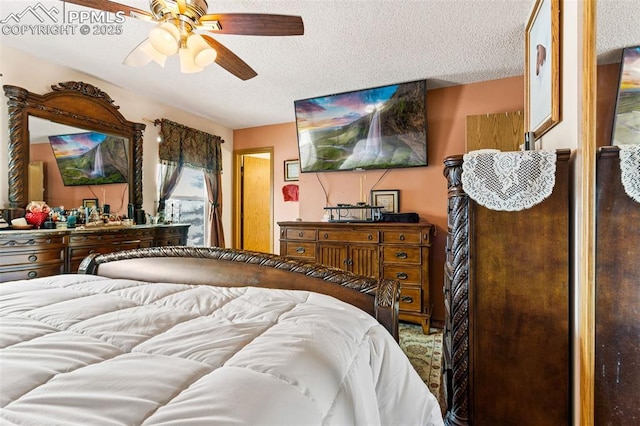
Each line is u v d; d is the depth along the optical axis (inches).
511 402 60.4
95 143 130.1
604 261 50.0
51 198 116.2
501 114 123.8
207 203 191.8
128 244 127.3
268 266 62.1
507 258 60.7
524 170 57.9
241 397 24.6
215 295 49.7
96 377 26.9
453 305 65.8
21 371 27.5
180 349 32.5
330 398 29.5
